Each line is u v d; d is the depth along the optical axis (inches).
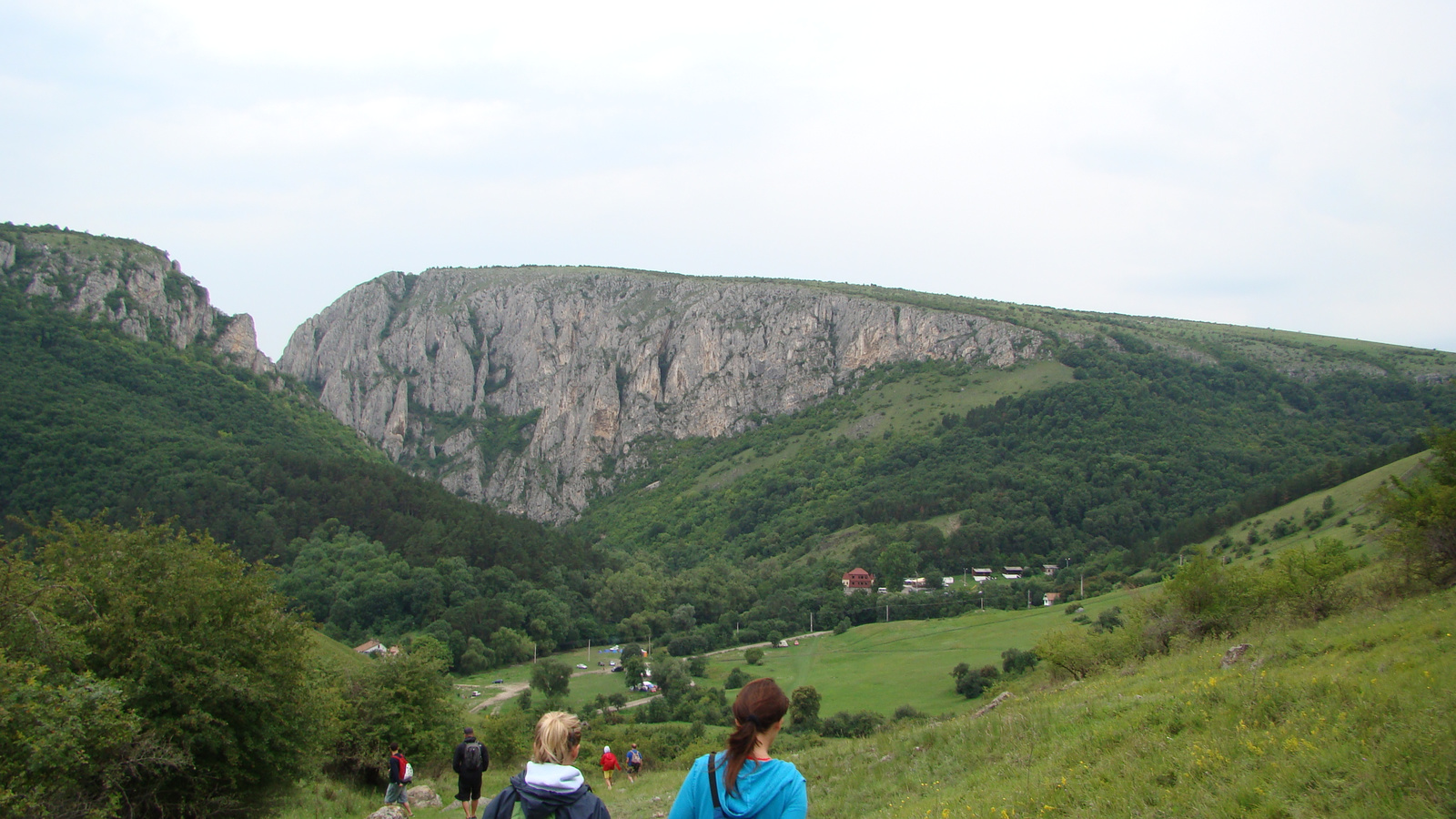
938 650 3393.2
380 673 1245.7
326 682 1151.6
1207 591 1199.6
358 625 3841.0
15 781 478.3
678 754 1985.7
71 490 4035.4
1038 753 575.5
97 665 666.8
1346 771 366.3
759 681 217.6
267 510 4466.0
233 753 705.0
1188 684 698.8
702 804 209.5
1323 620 990.4
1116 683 870.4
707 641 4195.4
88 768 556.4
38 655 576.7
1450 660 489.1
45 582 656.4
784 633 4389.8
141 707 659.4
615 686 3452.3
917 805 546.9
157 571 723.4
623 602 4960.6
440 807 983.0
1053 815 431.5
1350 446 6589.6
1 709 470.6
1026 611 4087.1
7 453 4106.8
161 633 674.2
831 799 652.1
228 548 801.6
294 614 818.8
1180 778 418.3
